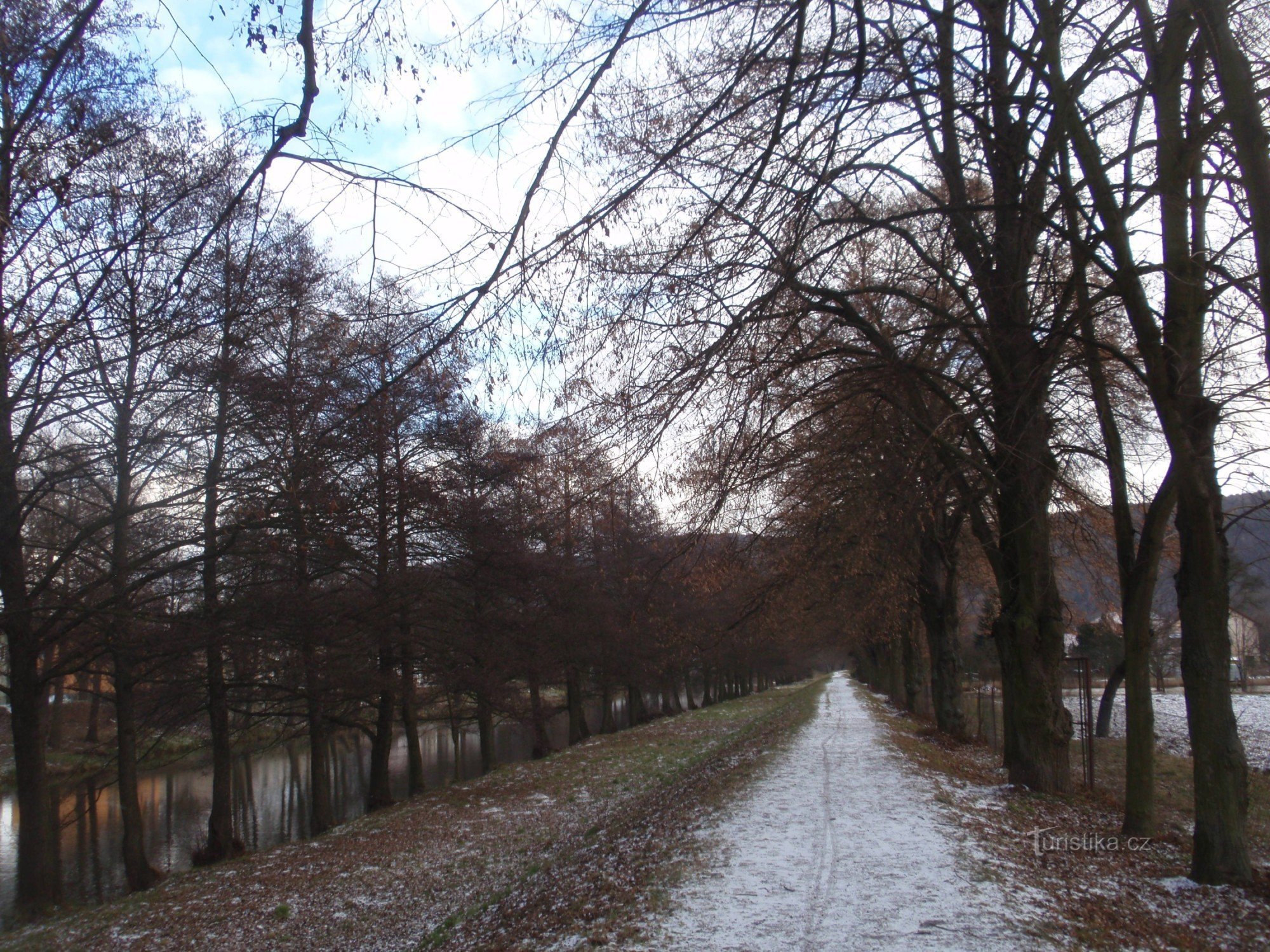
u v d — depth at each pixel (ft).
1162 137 29.27
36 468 52.47
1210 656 27.94
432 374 21.24
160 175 41.01
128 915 44.65
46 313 39.70
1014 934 20.53
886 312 50.49
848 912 22.52
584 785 72.64
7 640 52.85
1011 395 39.81
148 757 65.36
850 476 51.26
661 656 108.47
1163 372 28.81
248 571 60.34
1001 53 39.06
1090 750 48.60
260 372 46.65
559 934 24.08
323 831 68.33
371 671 72.08
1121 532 36.86
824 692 180.34
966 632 126.82
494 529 72.54
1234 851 26.78
